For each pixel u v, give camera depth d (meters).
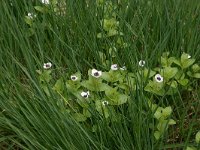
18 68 0.36
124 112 0.32
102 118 0.29
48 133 0.29
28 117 0.29
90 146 0.29
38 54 0.39
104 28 0.39
